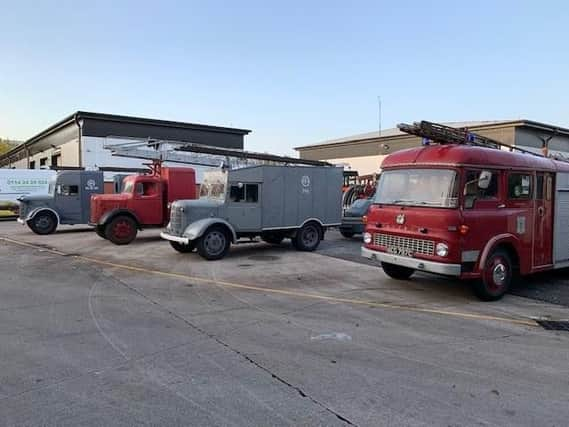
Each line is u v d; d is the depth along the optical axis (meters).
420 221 7.54
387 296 7.90
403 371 4.56
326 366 4.67
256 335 5.66
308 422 3.52
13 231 19.48
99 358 4.84
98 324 6.07
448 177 7.39
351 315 6.66
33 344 5.27
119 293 7.95
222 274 9.85
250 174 12.59
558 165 8.94
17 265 10.84
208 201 12.30
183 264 11.12
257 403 3.83
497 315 6.77
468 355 5.04
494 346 5.36
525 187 8.23
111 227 14.95
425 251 7.46
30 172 27.77
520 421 3.58
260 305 7.20
